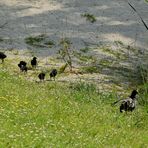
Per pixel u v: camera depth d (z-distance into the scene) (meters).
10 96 27.38
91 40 58.72
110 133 24.23
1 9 65.62
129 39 60.28
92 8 67.75
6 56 49.00
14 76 39.56
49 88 39.19
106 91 42.72
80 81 43.47
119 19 65.56
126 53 56.31
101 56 54.47
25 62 45.97
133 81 47.47
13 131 19.92
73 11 66.44
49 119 23.86
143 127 28.16
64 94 34.34
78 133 22.17
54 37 58.56
